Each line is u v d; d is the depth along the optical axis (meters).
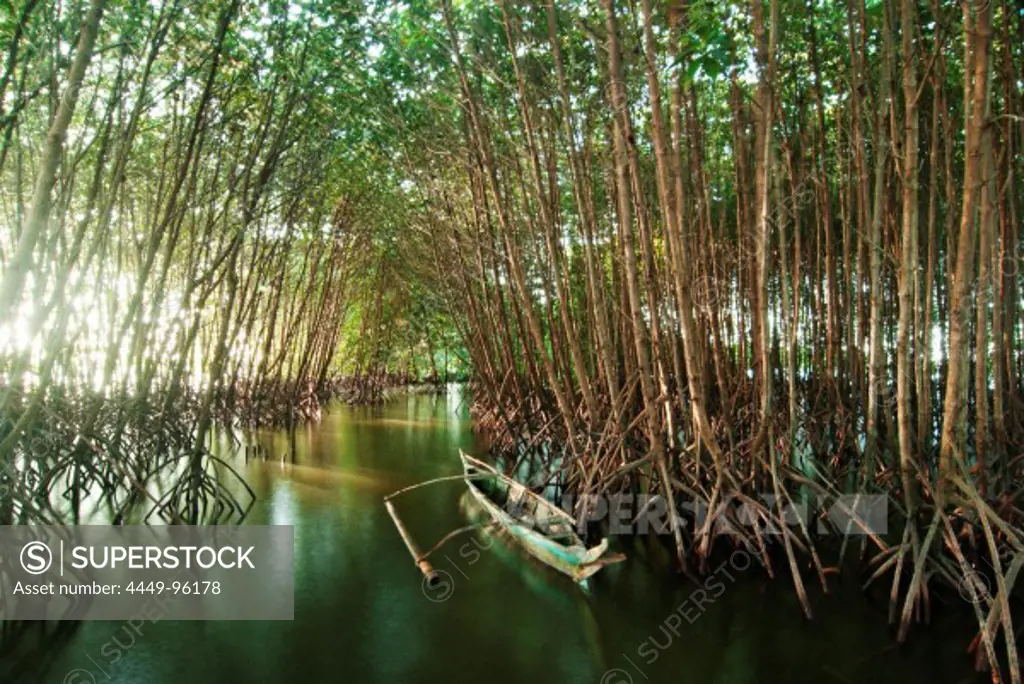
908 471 7.21
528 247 15.28
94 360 15.00
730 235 16.47
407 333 31.98
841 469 12.03
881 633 7.05
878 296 8.72
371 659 6.79
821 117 10.30
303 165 14.98
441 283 21.33
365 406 28.80
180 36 9.91
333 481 13.82
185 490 10.45
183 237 18.56
